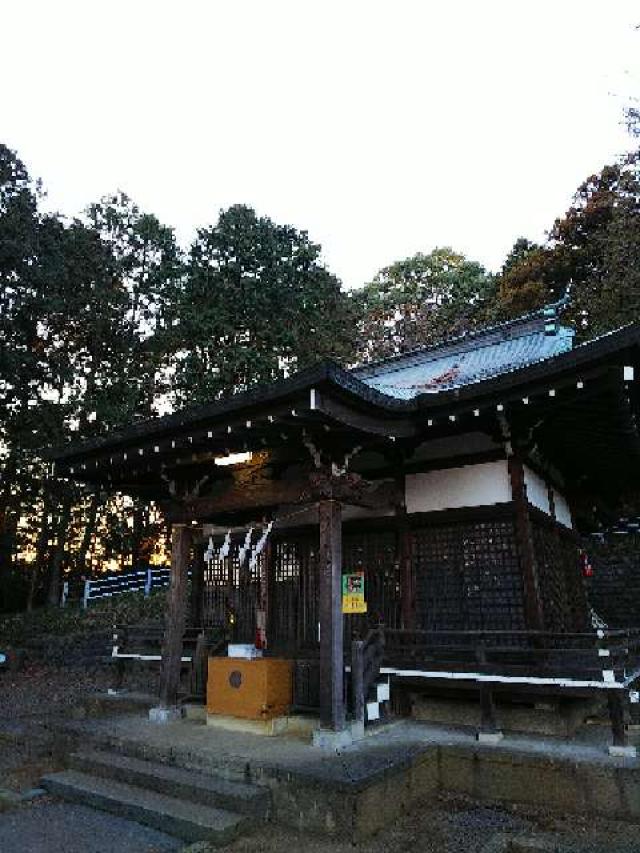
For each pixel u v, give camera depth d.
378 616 8.08
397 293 34.75
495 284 33.12
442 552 7.88
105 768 6.14
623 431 7.88
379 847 4.68
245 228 27.11
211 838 4.66
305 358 26.70
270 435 7.02
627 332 5.70
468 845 4.71
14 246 18.41
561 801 5.39
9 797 5.70
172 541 8.62
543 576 7.77
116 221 25.77
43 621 19.44
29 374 20.12
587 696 6.13
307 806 5.05
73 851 4.46
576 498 10.84
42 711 10.10
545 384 6.50
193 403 23.47
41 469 20.83
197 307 25.19
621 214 20.06
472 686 6.68
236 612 9.34
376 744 6.23
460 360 14.34
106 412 21.20
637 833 4.81
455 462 8.05
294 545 8.87
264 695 6.98
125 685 13.23
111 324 23.27
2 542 23.22
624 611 13.97
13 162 19.52
